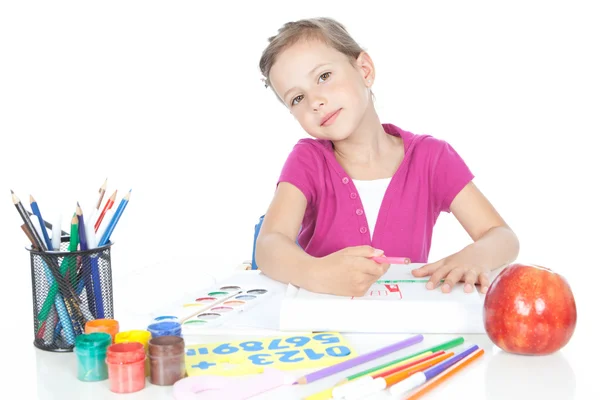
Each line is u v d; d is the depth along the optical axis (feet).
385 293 3.23
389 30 7.75
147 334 2.68
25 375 2.68
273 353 2.77
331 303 3.05
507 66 7.66
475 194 4.60
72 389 2.54
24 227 3.04
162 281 3.95
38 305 2.99
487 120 7.76
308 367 2.66
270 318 3.19
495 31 7.65
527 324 2.70
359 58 4.52
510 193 7.72
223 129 7.57
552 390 2.45
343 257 3.24
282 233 4.13
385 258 3.23
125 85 7.22
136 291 3.73
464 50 7.72
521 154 7.70
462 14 7.68
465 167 4.68
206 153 7.51
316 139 4.80
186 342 2.94
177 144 7.38
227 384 2.47
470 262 3.61
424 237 4.62
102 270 3.07
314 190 4.61
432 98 7.81
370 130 4.64
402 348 2.85
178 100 7.40
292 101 4.37
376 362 2.70
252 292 3.59
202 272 4.15
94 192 6.91
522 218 7.64
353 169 4.70
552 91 7.59
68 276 2.94
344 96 4.28
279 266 3.67
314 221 4.74
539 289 2.72
